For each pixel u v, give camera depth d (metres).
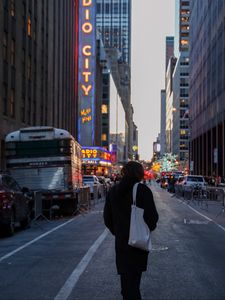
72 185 22.06
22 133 22.28
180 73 154.88
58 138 22.05
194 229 16.53
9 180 16.00
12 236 15.09
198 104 87.81
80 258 10.67
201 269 9.43
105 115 139.50
